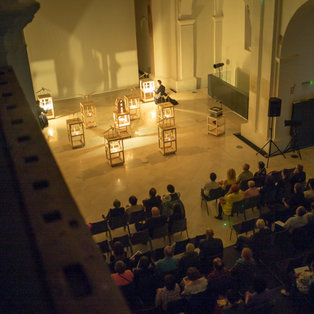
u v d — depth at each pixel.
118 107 13.82
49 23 16.66
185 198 10.66
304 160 12.13
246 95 14.65
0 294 0.83
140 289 6.58
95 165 12.44
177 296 6.02
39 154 1.38
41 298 0.81
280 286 6.92
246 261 6.76
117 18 17.66
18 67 6.71
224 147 13.08
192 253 7.09
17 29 4.79
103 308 0.78
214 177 9.65
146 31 19.98
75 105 17.28
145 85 16.89
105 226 8.67
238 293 6.38
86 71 17.95
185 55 17.53
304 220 7.80
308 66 11.75
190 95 17.56
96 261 0.88
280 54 11.34
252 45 12.08
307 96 12.16
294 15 10.58
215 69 18.27
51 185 1.18
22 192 1.15
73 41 17.27
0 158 1.41
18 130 1.61
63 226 0.98
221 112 13.56
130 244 8.55
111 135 12.12
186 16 16.86
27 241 0.94
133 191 11.12
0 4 4.20
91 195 11.05
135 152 13.06
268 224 8.76
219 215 9.76
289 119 12.27
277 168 11.83
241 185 9.88
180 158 12.59
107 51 18.00
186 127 14.61
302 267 6.89
